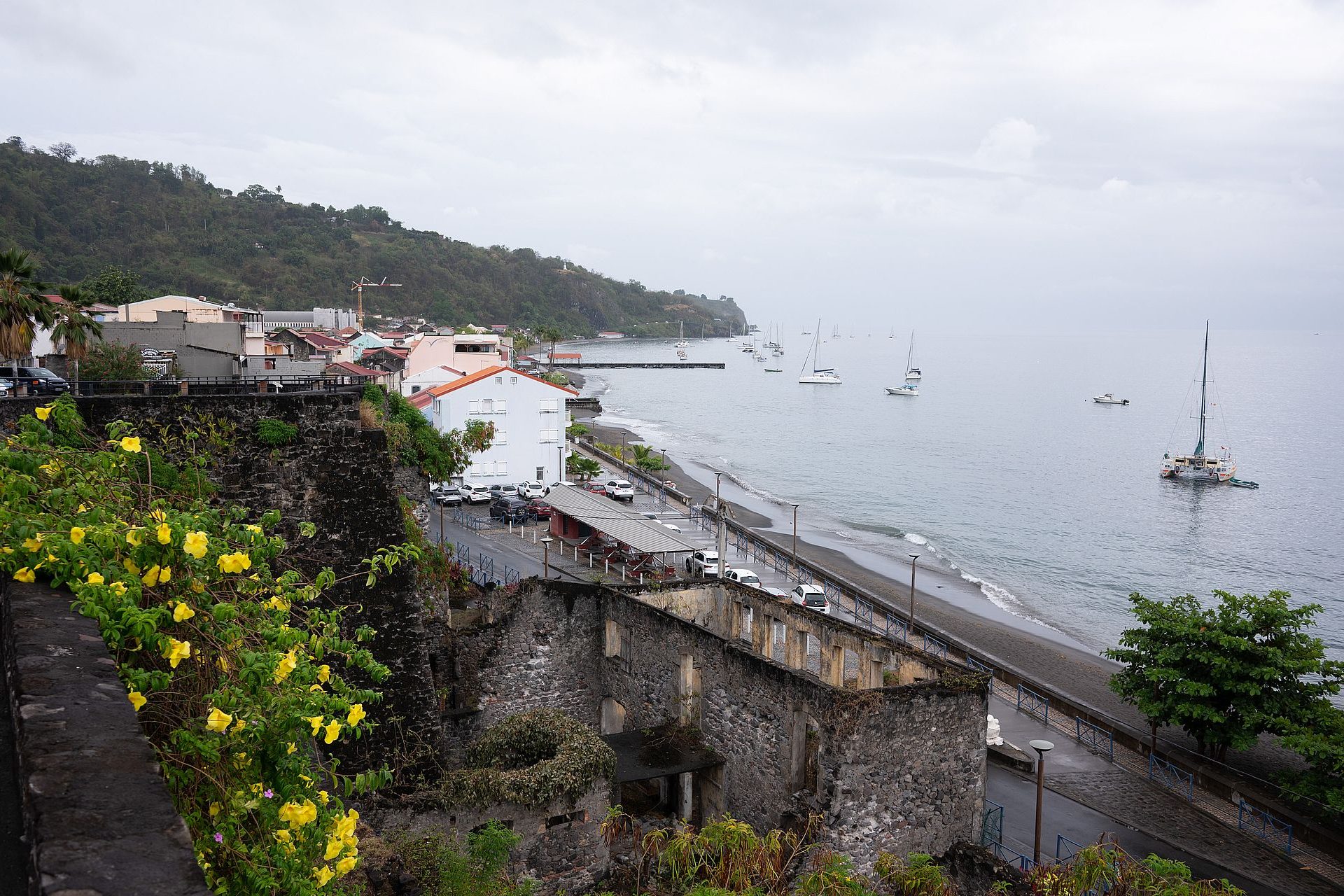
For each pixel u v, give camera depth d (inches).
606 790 1079.0
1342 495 4923.7
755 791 1175.0
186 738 344.2
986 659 2160.4
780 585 2647.6
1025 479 5378.9
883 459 6038.4
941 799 1122.0
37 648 296.5
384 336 7544.3
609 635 1454.2
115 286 5064.0
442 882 890.1
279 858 354.3
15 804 226.1
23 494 398.9
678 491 3929.6
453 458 1678.2
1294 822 1469.0
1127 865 1014.4
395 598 1078.4
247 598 485.7
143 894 180.2
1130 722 1935.3
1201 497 4867.1
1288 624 1638.8
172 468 946.1
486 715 1385.3
